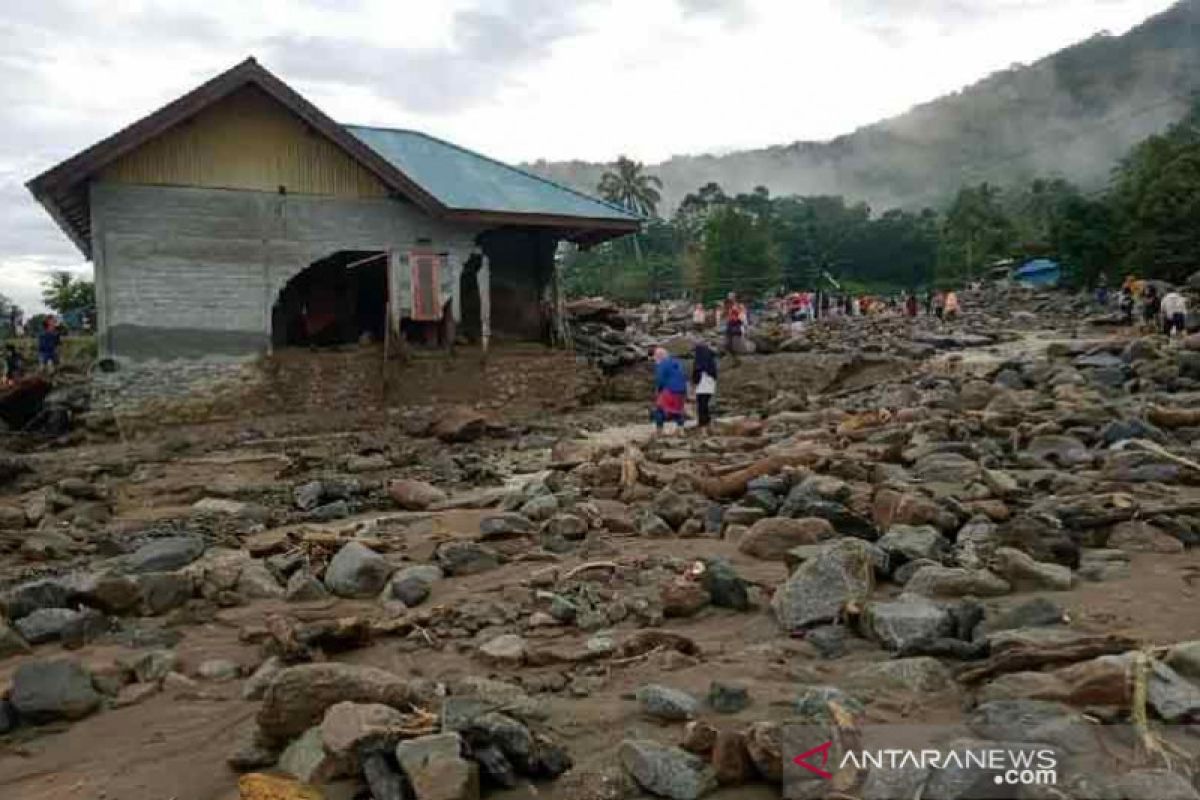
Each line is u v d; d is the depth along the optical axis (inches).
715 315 1632.6
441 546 342.0
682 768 149.8
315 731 170.1
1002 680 173.3
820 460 403.9
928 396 680.4
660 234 3572.8
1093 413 494.6
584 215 968.3
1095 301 1617.9
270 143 869.2
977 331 1250.0
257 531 434.6
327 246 891.4
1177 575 250.7
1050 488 351.9
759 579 276.8
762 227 2920.8
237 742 187.5
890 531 286.5
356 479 564.1
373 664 228.2
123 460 666.2
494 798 150.3
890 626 206.8
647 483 436.1
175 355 836.0
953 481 366.6
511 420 866.1
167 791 168.2
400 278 917.2
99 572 318.7
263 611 288.5
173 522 461.4
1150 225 1592.0
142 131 788.6
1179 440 437.4
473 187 976.3
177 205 837.8
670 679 200.7
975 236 2792.8
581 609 256.8
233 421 840.3
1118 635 194.2
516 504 424.5
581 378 965.2
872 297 2186.3
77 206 868.6
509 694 188.2
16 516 474.3
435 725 161.6
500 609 264.2
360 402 884.0
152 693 221.5
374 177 905.5
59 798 168.2
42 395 877.2
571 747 167.8
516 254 1072.2
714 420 789.9
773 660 207.8
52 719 205.9
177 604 295.4
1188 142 2082.9
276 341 921.5
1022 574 245.6
